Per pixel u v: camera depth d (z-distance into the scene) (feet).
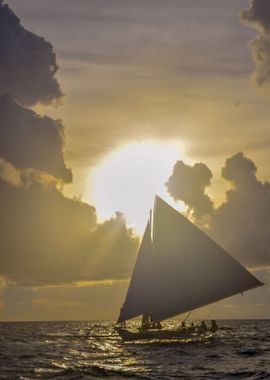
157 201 201.16
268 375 132.36
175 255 196.65
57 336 350.64
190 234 195.11
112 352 197.36
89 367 149.89
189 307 193.36
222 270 189.26
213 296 190.08
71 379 128.88
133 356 178.70
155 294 198.70
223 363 158.40
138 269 202.18
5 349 220.64
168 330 201.16
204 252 192.34
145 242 202.18
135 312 202.08
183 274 195.11
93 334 384.68
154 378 129.70
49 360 172.86
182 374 136.36
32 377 132.46
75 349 220.23
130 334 202.80
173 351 191.01
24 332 440.04
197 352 188.44
